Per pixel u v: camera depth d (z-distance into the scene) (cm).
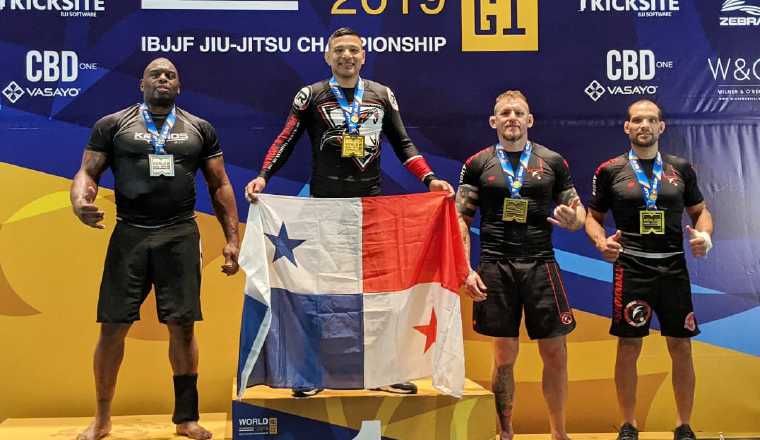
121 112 371
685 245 454
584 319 449
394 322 363
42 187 432
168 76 368
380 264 366
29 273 429
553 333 385
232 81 445
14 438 373
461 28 453
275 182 446
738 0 460
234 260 378
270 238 362
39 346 429
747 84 458
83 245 433
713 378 448
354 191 379
